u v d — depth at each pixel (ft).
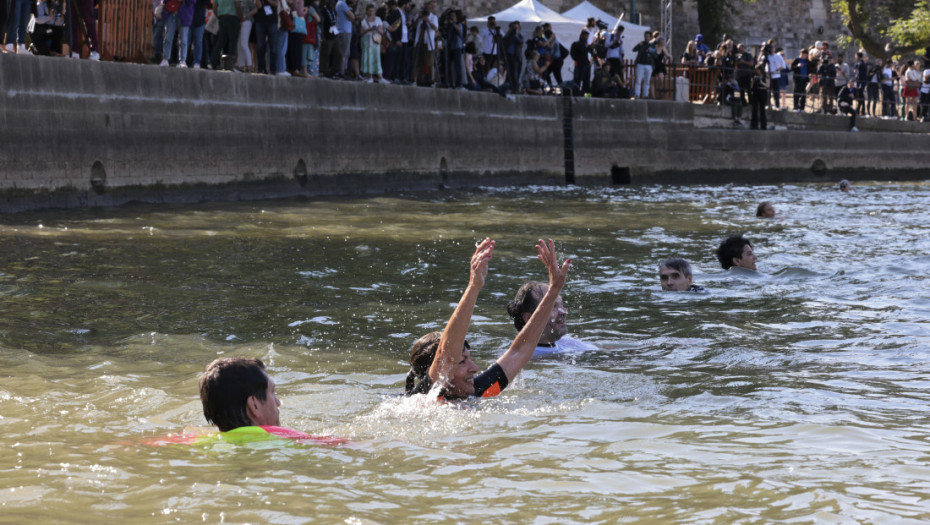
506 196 89.92
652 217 71.92
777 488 15.94
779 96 136.36
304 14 81.15
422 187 94.07
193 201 72.69
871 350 28.25
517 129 105.50
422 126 94.07
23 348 27.32
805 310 34.71
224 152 75.10
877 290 38.96
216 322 31.53
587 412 21.09
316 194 82.84
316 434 19.20
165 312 32.94
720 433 19.40
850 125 140.26
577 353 27.78
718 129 125.39
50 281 37.91
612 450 18.20
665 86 124.47
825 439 18.97
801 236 59.57
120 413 20.77
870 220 70.74
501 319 33.19
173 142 71.20
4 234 49.88
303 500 15.20
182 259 44.60
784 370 25.71
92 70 65.31
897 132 144.77
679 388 23.47
